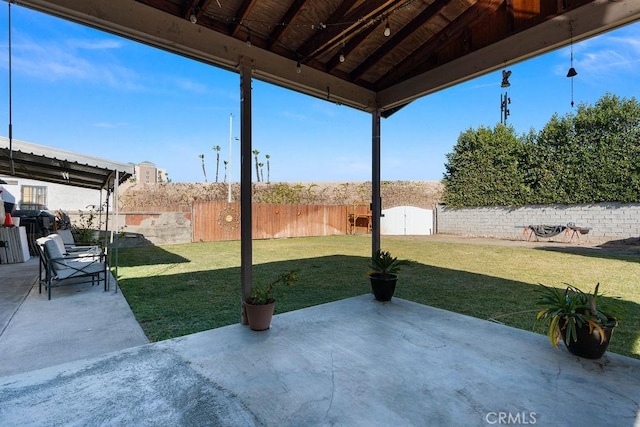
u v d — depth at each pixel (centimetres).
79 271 474
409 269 644
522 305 401
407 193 1788
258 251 959
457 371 226
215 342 277
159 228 1148
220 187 1852
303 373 224
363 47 364
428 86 377
